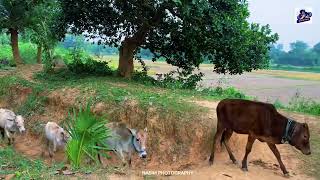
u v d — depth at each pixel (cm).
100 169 773
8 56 2950
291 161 918
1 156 867
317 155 948
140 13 1570
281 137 808
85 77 1593
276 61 9894
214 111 1102
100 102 1177
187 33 1513
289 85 3416
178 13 1488
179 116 1052
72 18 1673
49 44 2142
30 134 1274
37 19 2219
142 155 885
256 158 937
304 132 795
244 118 836
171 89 1493
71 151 777
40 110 1338
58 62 2130
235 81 3566
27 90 1478
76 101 1241
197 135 1008
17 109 1415
